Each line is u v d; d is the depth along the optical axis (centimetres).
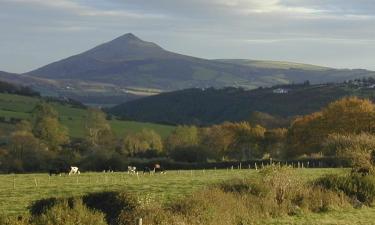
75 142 12219
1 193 4066
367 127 9556
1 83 19512
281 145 11731
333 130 9688
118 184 4447
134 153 11175
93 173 6241
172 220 2761
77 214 2422
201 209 2927
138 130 14650
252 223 3006
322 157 6819
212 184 3928
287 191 3584
